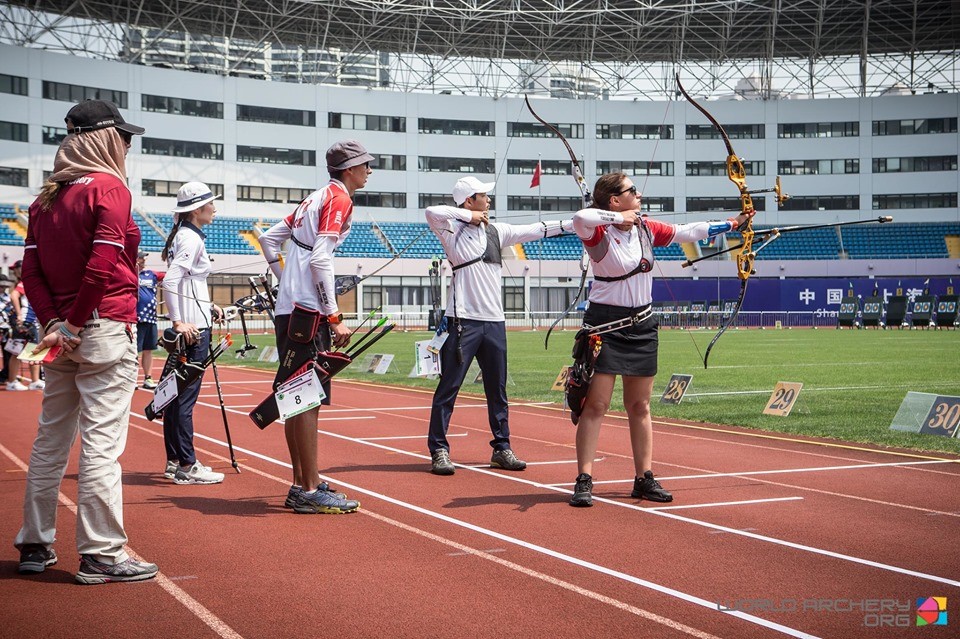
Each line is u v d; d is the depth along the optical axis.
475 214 6.96
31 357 3.90
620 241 5.79
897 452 7.96
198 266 6.47
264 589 3.97
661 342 30.69
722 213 53.34
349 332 5.46
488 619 3.59
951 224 52.03
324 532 5.02
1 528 5.13
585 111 52.75
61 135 43.81
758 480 6.67
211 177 47.41
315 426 5.55
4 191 42.47
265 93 48.56
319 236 5.35
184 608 3.72
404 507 5.68
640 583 4.07
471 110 52.03
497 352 7.16
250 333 41.88
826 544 4.77
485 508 5.66
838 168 53.09
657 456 7.80
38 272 4.16
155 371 18.98
